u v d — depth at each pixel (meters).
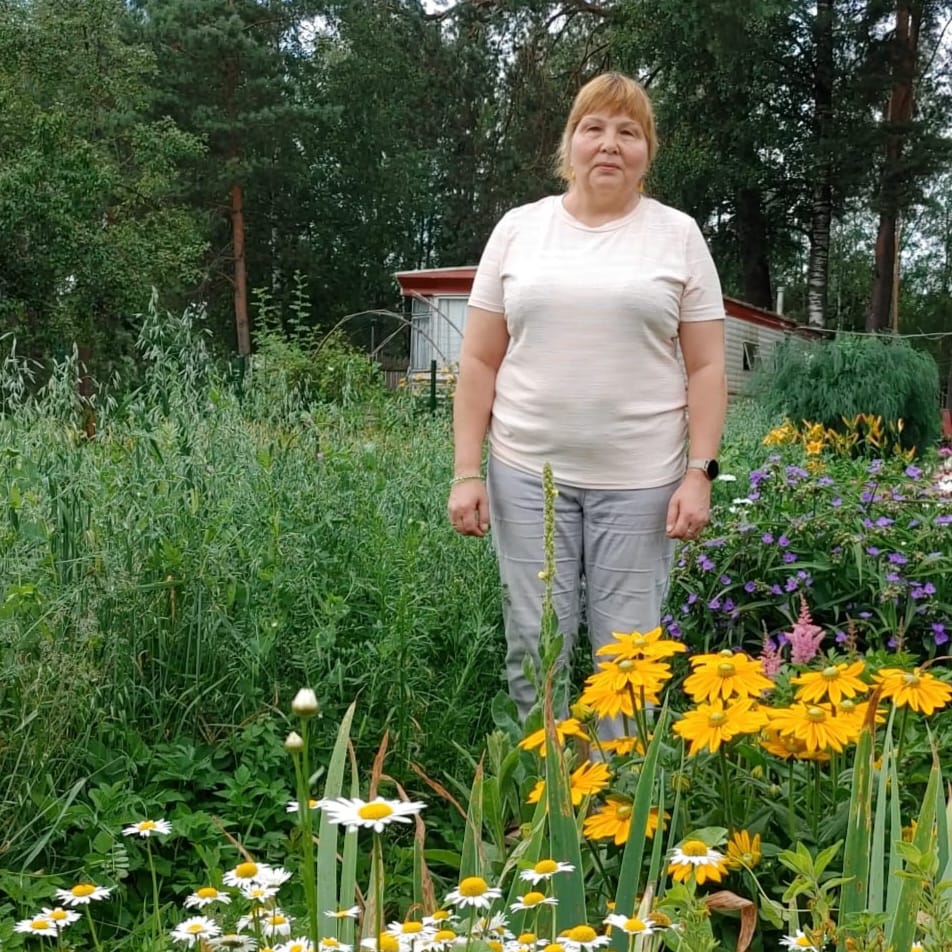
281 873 1.50
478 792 1.75
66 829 2.59
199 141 30.59
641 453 2.80
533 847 1.55
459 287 20.41
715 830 1.57
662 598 2.95
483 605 3.71
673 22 25.02
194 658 3.19
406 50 36.38
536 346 2.80
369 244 37.28
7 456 3.16
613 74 2.83
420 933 1.31
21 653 2.63
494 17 34.75
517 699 2.98
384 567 3.42
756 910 1.71
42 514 2.96
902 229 43.81
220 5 31.45
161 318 3.99
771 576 4.51
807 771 2.09
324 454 4.00
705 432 2.83
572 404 2.77
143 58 25.67
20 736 2.56
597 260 2.77
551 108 34.28
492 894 1.32
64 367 3.75
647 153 2.83
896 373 11.41
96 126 25.80
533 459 2.85
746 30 24.73
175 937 1.46
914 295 49.91
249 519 3.53
